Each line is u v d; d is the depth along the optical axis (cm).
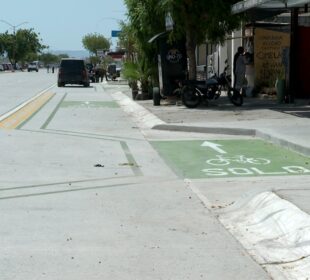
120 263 559
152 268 546
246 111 1941
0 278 518
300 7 2098
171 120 1762
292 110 1923
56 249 602
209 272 535
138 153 1246
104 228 680
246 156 1180
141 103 2527
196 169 1059
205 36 2359
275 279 516
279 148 1264
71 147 1323
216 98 2306
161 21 2370
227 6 2219
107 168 1073
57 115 2141
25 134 1547
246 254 586
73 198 834
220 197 836
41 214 743
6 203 802
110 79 6531
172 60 2452
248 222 698
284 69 2359
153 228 680
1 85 4953
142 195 852
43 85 5022
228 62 3284
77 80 4728
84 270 540
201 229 676
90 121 1928
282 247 596
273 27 2522
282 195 747
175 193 865
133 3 2417
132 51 3303
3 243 621
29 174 1011
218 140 1413
